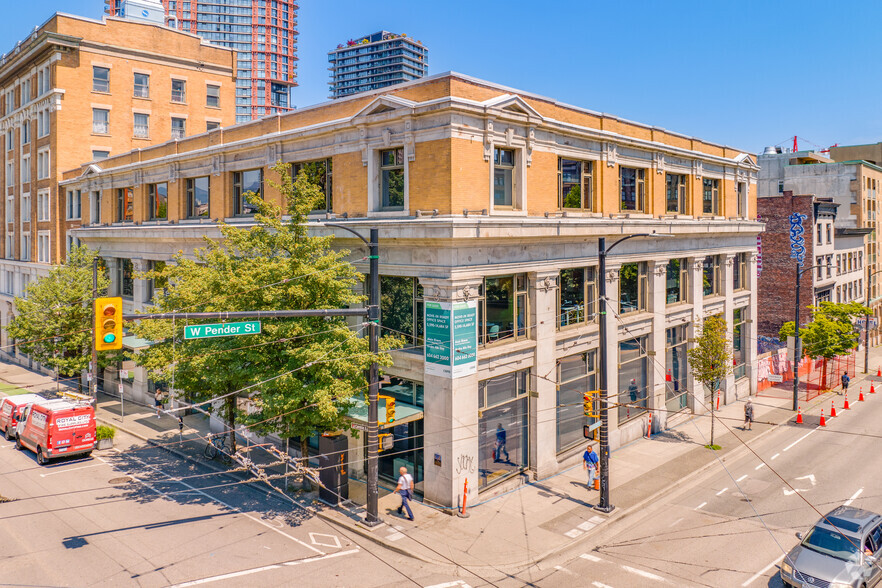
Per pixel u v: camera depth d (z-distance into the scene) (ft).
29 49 148.05
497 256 69.77
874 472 78.89
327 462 67.51
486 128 68.13
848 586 46.19
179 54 161.17
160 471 79.15
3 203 174.70
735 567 54.19
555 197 78.23
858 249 187.62
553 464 78.18
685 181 106.01
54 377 140.36
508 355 72.49
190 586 49.88
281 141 84.33
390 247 71.10
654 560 55.88
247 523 63.16
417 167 68.13
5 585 49.55
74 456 84.84
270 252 69.26
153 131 156.25
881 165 243.81
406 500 64.13
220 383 68.54
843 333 127.44
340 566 54.24
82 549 56.49
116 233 116.98
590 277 85.46
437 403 66.54
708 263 112.47
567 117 80.94
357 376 64.08
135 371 116.98
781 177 203.72
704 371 89.66
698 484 75.72
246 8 595.06
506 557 56.13
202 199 101.45
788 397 122.72
